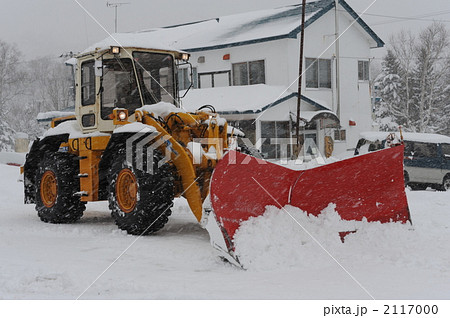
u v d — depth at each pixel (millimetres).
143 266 6082
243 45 23469
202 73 24641
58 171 9227
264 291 4996
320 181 6633
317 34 23797
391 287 5062
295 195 6684
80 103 9125
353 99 25516
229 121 21672
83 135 8961
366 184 6848
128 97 8508
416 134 17484
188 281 5391
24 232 8531
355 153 17828
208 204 6434
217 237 6125
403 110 44156
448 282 5203
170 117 7918
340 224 6711
